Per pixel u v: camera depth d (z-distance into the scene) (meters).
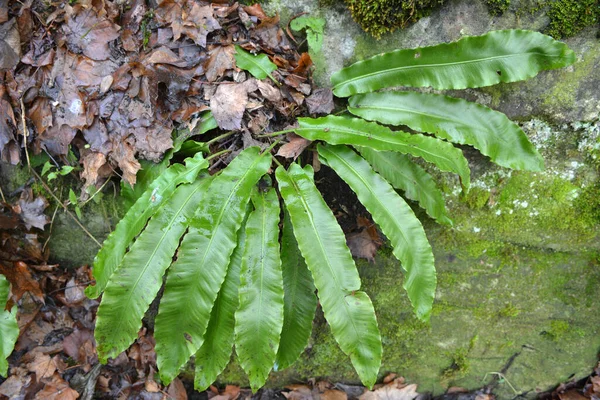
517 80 0.58
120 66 0.62
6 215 0.69
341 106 0.65
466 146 0.65
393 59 0.60
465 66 0.59
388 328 0.75
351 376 0.78
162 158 0.62
